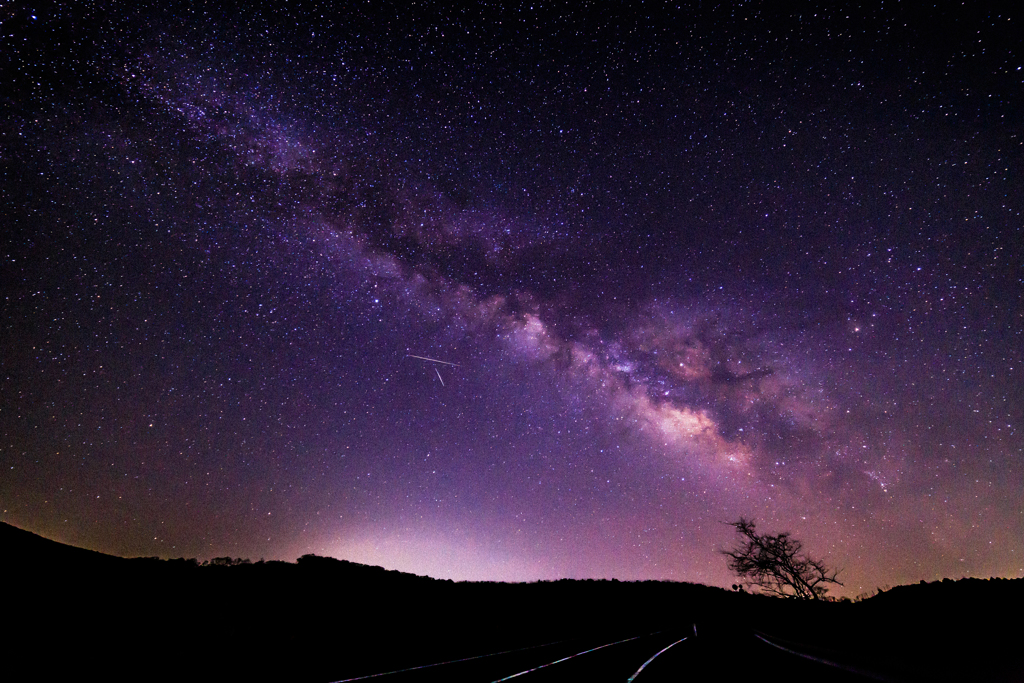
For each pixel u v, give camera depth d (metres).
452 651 13.73
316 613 19.69
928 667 8.81
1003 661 9.28
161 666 9.98
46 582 17.59
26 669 8.92
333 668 10.54
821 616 26.22
